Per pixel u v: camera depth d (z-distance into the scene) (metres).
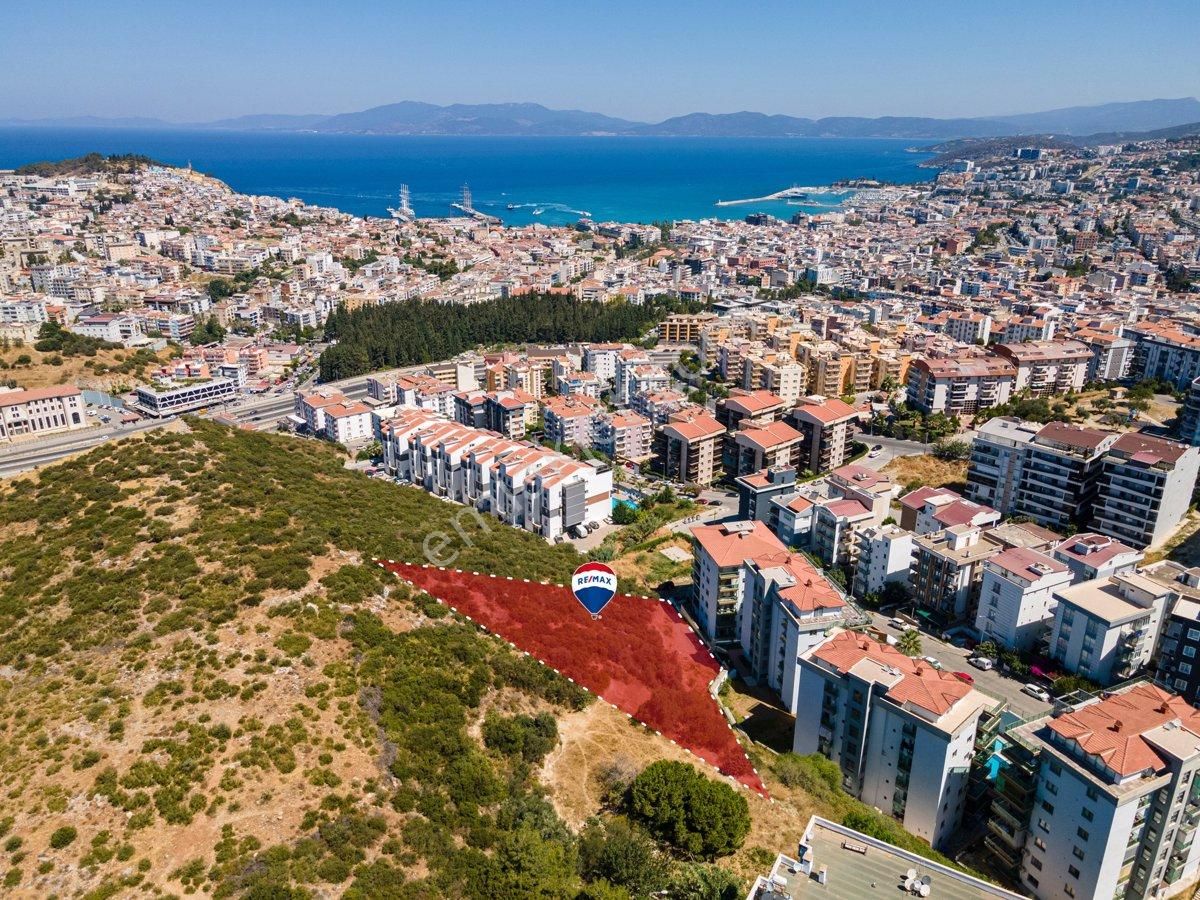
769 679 166.12
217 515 161.12
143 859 92.56
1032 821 116.06
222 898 88.62
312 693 117.44
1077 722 114.00
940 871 93.56
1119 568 182.75
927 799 122.56
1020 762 117.69
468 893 95.81
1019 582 171.62
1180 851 112.12
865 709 129.12
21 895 88.12
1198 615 147.25
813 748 139.88
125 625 127.69
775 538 188.88
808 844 97.62
